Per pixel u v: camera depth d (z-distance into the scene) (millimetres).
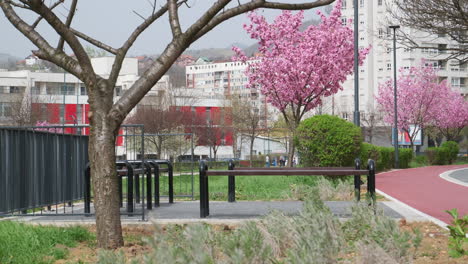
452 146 50906
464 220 6199
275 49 30750
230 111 77625
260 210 11281
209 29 7418
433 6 16266
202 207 9953
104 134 7211
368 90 91625
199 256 3709
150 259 3693
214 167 50344
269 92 30766
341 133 20562
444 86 68375
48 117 72500
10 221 8828
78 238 7941
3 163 9883
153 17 7711
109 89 7305
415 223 9586
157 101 75812
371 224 5863
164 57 7332
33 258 6480
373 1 90938
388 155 37281
